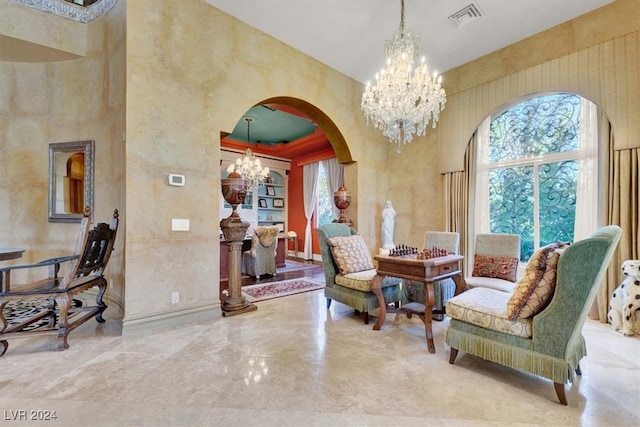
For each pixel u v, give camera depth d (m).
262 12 3.38
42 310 3.29
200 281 3.18
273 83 3.84
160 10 2.94
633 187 2.92
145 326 2.80
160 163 2.93
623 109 2.99
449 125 4.53
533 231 3.85
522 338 1.89
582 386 1.91
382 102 3.11
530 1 3.11
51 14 3.59
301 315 3.33
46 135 3.94
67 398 1.75
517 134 3.99
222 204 7.72
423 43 3.88
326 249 3.54
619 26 3.04
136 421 1.56
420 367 2.17
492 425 1.55
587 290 1.66
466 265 4.29
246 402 1.73
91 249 2.73
